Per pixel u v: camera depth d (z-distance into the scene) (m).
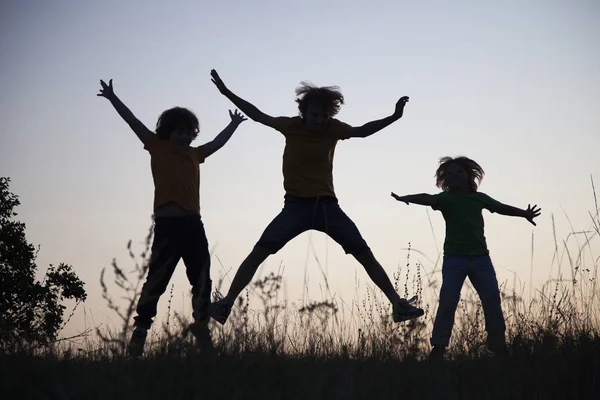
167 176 6.25
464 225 6.63
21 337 5.08
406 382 3.97
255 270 6.21
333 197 6.33
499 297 6.41
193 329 4.19
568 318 5.35
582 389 3.99
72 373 4.12
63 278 10.97
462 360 4.61
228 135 6.73
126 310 3.41
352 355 4.90
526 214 6.73
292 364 4.41
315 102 6.20
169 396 3.59
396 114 6.52
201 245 6.23
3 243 11.18
